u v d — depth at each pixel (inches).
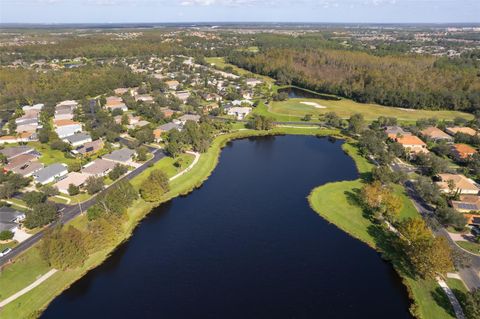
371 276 4109.3
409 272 4094.5
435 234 4670.3
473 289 3511.3
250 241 4726.9
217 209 5531.5
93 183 5669.3
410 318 3535.9
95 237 4347.9
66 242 3976.4
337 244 4680.1
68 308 3607.3
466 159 7022.6
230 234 4881.9
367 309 3649.1
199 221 5196.9
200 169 6860.2
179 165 6845.5
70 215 5078.7
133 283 3956.7
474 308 3262.8
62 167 6427.2
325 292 3865.7
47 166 6446.9
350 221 5177.2
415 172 6633.9
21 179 5846.5
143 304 3668.8
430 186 5482.3
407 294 3821.4
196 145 7598.4
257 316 3540.8
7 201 5452.8
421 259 3821.4
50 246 3914.9
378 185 5388.8
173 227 5039.4
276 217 5310.0
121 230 4758.9
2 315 3437.5
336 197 5831.7
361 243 4702.3
